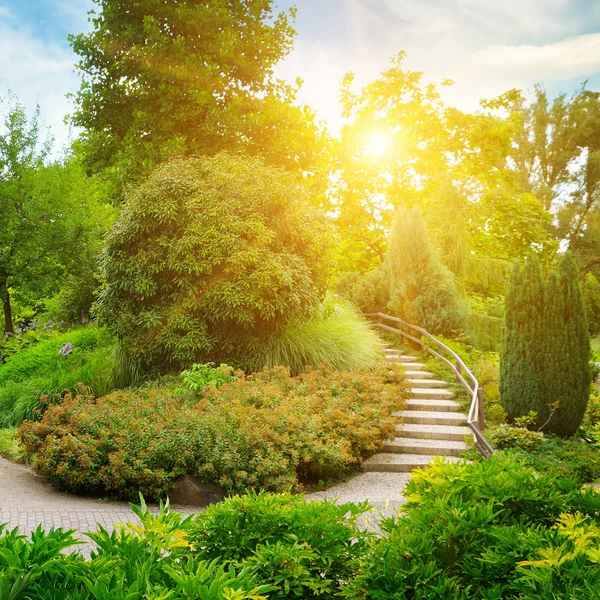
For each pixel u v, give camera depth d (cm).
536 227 2350
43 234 2442
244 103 1769
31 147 2522
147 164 1631
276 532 301
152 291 1195
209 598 196
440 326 1598
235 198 1234
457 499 312
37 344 1828
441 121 2436
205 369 1077
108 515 649
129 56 1736
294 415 877
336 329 1317
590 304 3105
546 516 318
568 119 3941
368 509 322
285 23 1850
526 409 1100
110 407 894
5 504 668
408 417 1117
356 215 2439
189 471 764
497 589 243
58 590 193
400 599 245
